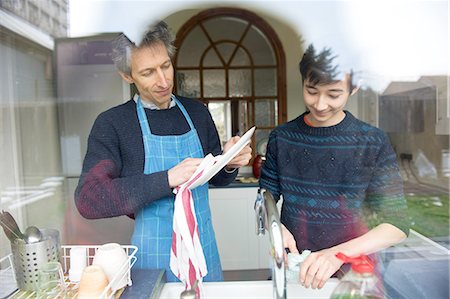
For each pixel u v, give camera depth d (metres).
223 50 2.50
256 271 1.44
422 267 0.81
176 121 1.00
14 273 0.79
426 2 1.17
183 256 0.79
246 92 2.56
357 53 1.03
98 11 1.47
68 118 1.74
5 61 1.52
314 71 0.89
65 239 1.45
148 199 0.82
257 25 2.24
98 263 0.73
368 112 1.12
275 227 0.62
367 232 0.84
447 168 1.08
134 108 0.98
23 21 1.49
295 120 1.01
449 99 1.17
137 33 0.93
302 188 0.92
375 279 0.66
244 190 1.98
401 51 1.15
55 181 1.67
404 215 0.87
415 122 1.15
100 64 1.66
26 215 1.50
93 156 0.91
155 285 0.78
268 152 1.03
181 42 2.32
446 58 1.19
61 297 0.73
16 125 1.58
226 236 1.96
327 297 0.71
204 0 2.18
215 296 0.81
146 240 0.91
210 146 1.09
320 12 1.19
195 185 0.81
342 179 0.89
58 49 1.65
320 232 0.85
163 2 1.50
